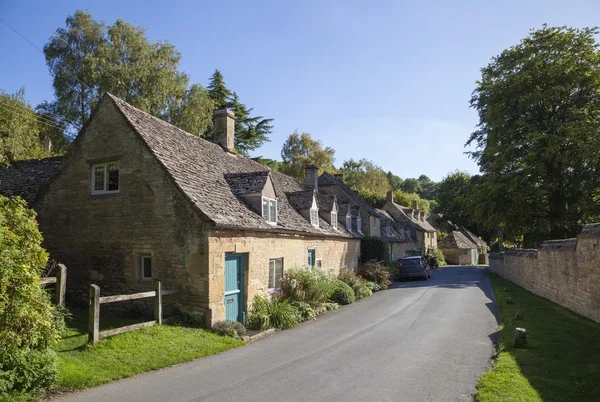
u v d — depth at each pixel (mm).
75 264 12961
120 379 7121
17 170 17406
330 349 9555
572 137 24375
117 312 12133
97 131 13016
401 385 6906
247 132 40031
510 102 28219
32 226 7078
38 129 27156
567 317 12305
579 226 28609
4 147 18750
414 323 12703
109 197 12617
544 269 17109
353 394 6469
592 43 26797
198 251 11133
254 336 10875
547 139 25328
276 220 15766
